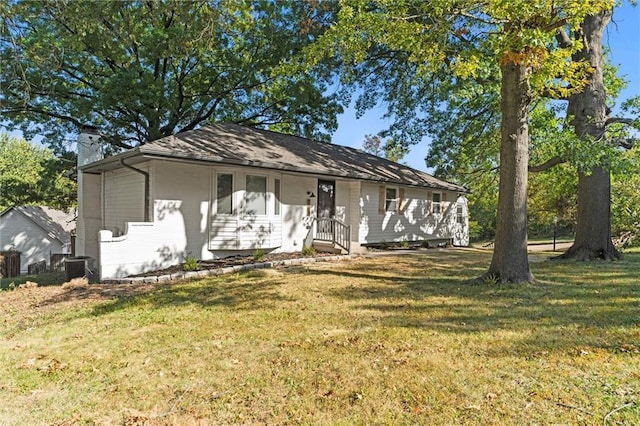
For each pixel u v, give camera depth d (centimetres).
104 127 1688
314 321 493
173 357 384
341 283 744
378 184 1485
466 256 1242
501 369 329
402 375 325
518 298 593
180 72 1716
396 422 256
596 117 1068
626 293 609
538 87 694
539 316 489
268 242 1120
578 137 1012
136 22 1072
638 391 282
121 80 1389
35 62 919
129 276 851
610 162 912
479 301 582
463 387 300
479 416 258
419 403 279
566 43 1052
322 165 1224
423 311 530
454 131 1538
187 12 880
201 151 924
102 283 803
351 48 753
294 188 1212
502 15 566
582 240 1110
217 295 658
